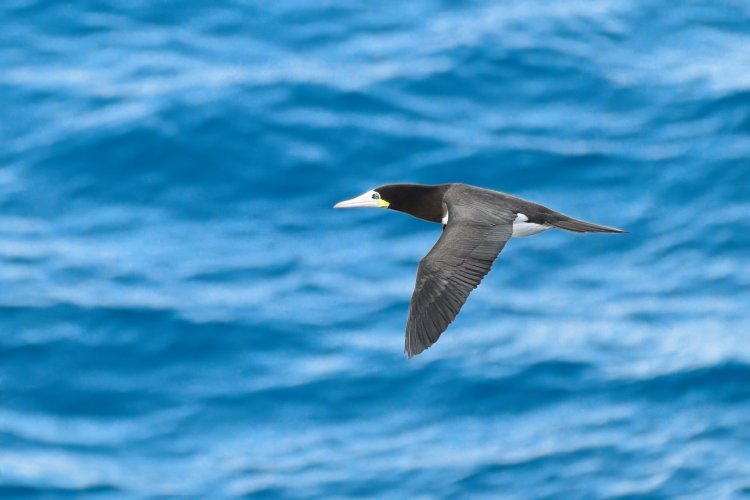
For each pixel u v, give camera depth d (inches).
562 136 1210.0
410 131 1204.5
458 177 1156.5
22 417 933.8
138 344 986.1
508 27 1352.1
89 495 868.0
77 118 1218.0
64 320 1004.6
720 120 1224.2
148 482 880.3
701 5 1392.7
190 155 1173.1
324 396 936.9
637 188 1150.3
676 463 874.1
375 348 974.4
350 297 1023.0
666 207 1130.0
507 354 969.5
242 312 1010.1
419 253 1067.3
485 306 1018.1
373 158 1173.7
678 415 919.7
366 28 1352.1
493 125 1221.7
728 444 891.4
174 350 979.9
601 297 1031.0
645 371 954.1
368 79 1269.7
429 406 928.3
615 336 989.2
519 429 908.6
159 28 1348.4
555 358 965.2
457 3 1397.6
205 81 1266.0
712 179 1152.8
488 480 864.3
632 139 1207.6
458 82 1272.1
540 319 1005.8
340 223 1102.4
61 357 975.6
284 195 1135.0
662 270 1061.8
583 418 917.2
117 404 943.0
